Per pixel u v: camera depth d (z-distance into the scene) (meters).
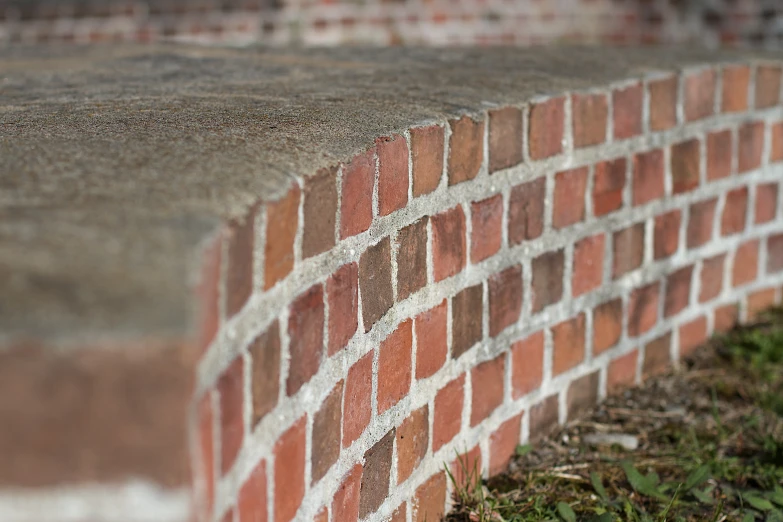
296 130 1.38
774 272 2.69
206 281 0.81
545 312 1.93
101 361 0.71
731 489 1.87
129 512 0.74
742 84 2.41
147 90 1.89
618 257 2.12
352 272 1.31
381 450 1.46
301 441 1.19
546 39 5.55
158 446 0.73
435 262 1.56
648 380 2.32
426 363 1.58
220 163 1.13
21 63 2.58
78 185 0.98
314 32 5.64
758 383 2.32
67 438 0.72
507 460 1.90
